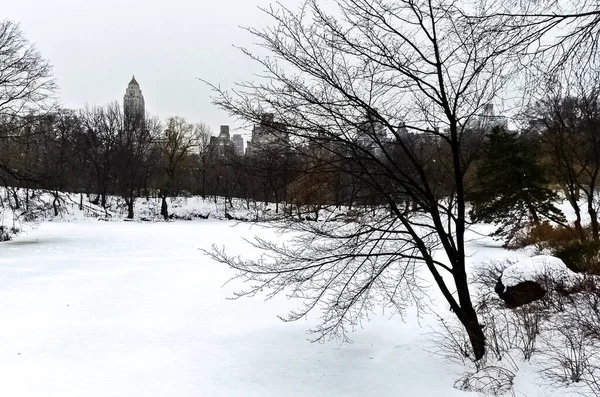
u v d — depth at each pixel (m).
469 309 7.13
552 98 5.46
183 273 17.59
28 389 7.07
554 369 6.13
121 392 6.93
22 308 12.27
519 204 20.94
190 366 8.00
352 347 8.61
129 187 58.62
